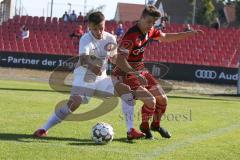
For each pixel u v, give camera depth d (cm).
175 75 8481
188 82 8362
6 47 10412
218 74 8325
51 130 2633
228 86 8188
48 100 4338
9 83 6488
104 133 2317
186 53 9556
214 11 19800
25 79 7775
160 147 2330
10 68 9194
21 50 10325
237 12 19612
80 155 2052
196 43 9669
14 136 2416
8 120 2980
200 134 2816
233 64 9312
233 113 4097
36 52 9625
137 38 2381
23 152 2052
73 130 2678
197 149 2325
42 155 2017
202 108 4412
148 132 2512
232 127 3186
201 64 8725
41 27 10675
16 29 10675
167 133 2591
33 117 3181
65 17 10825
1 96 4481
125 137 2544
